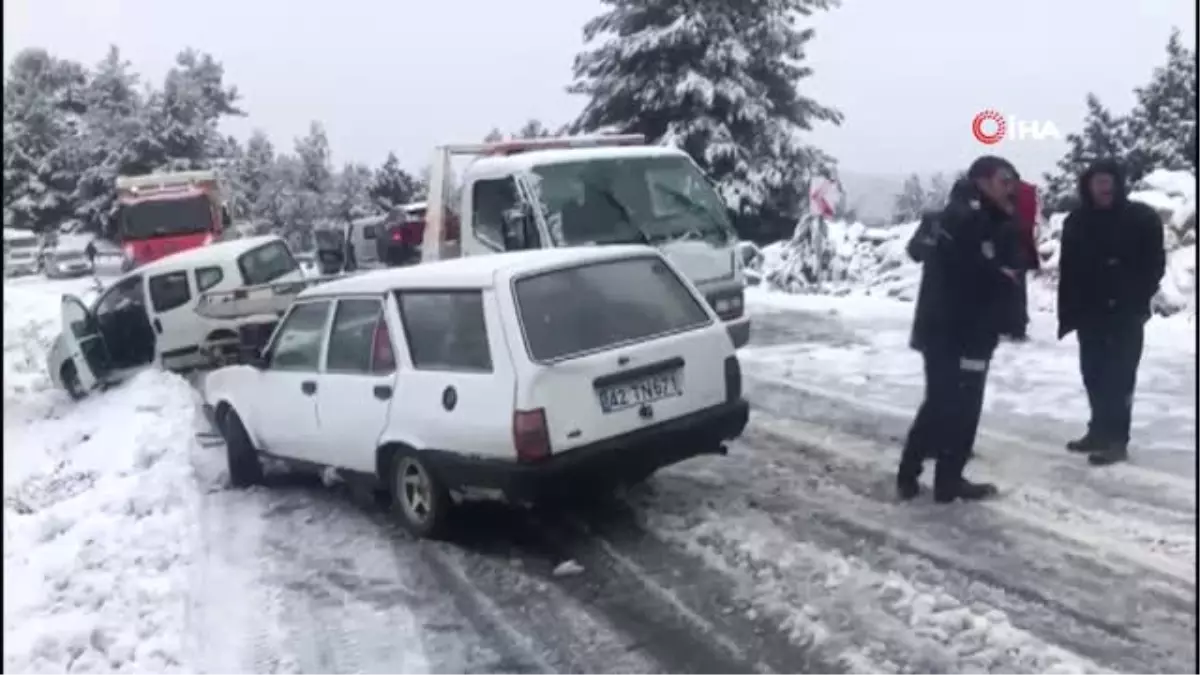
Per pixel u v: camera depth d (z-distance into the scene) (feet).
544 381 21.48
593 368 21.88
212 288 48.85
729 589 19.56
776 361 41.52
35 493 31.83
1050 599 17.92
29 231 184.14
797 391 35.68
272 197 217.56
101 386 49.70
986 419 29.91
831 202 68.49
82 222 195.62
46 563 23.81
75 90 232.32
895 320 49.67
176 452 33.14
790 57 105.40
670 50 99.45
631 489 25.80
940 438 22.84
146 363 50.06
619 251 23.75
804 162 100.27
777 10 102.32
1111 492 22.89
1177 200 47.32
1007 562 19.53
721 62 98.07
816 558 20.48
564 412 21.56
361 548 23.52
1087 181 24.70
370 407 24.45
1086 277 24.95
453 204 42.80
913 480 23.47
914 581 19.03
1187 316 42.39
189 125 195.72
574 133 103.50
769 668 16.53
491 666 17.39
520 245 35.35
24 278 157.89
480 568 21.76
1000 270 22.09
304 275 55.21
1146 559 19.26
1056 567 19.16
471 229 38.01
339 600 20.63
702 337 23.38
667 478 26.48
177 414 39.29
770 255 77.05
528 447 21.34
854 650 16.76
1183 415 28.81
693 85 96.32
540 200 35.58
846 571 19.74
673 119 100.07
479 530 24.00
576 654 17.60
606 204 36.01
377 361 24.54
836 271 68.28
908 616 17.74
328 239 98.27
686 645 17.54
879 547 20.74
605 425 21.91
